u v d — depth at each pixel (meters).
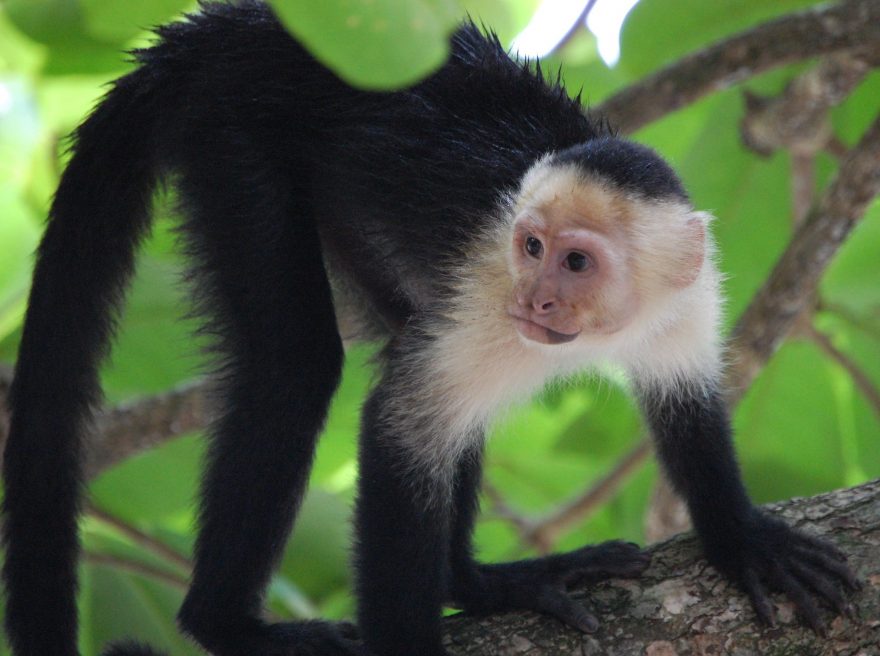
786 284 10.69
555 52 11.94
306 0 5.75
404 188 8.59
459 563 8.30
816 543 7.55
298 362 8.22
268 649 7.89
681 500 8.57
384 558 7.85
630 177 8.44
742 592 7.46
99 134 9.09
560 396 12.75
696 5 11.05
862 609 7.22
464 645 7.63
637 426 13.06
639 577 7.68
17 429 8.76
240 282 8.31
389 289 9.11
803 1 11.07
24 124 11.52
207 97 8.63
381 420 8.14
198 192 8.54
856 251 11.74
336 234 8.98
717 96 11.78
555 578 7.89
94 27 9.09
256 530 8.04
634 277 8.37
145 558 10.64
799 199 11.59
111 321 9.25
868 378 11.66
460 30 8.95
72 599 8.53
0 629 9.31
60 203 9.06
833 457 11.69
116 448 10.40
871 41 10.41
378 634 7.79
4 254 11.16
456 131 8.62
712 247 9.25
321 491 11.26
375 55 5.77
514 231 8.23
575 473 13.05
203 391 9.61
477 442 8.71
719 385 8.82
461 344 8.26
